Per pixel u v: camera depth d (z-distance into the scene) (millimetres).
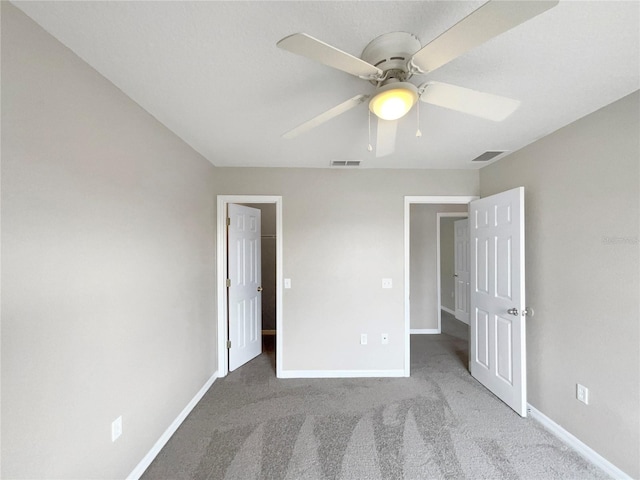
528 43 1122
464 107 1247
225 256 2975
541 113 1747
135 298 1607
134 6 946
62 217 1143
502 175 2592
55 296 1112
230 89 1479
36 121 1033
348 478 1616
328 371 2912
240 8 956
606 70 1310
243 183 2908
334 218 2943
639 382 1501
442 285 5672
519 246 2184
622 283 1579
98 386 1334
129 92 1506
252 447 1863
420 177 2965
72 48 1159
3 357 935
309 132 2031
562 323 1948
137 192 1627
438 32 1068
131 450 1567
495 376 2486
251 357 3389
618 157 1597
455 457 1769
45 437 1070
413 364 3197
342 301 2934
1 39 920
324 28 1049
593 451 1724
